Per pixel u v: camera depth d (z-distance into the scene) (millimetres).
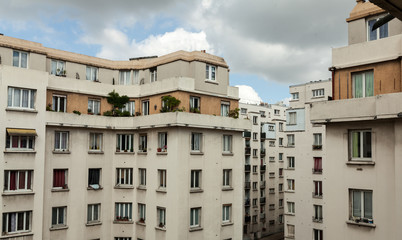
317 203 43156
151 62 37375
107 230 33344
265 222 67188
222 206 33344
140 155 33594
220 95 35406
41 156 28938
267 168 69250
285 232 46375
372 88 20203
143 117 32844
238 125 34812
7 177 27422
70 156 31422
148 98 35344
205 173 32094
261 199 66625
